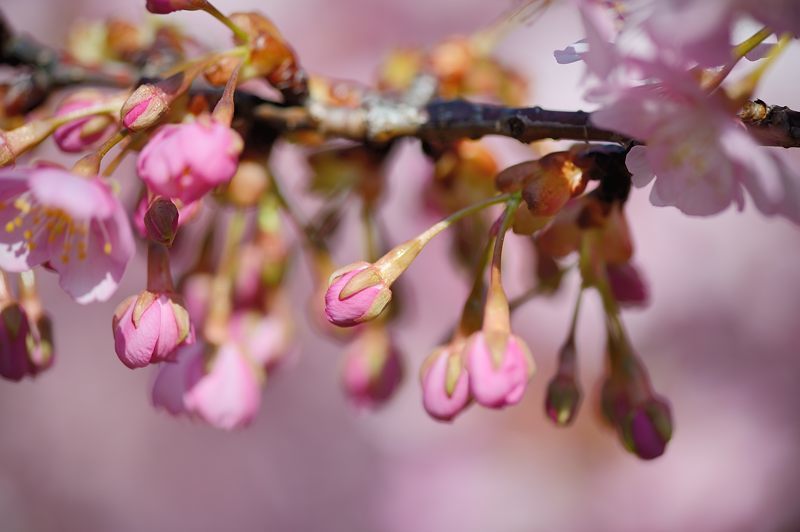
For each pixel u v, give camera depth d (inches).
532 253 15.0
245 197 14.4
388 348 15.5
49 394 31.1
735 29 12.0
